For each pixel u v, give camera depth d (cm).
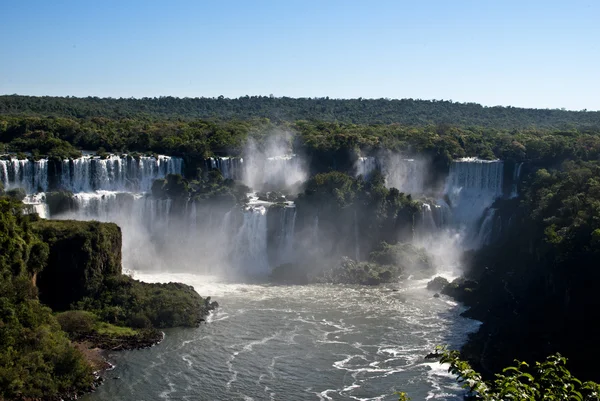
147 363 7525
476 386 2862
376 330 8812
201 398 6675
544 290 9250
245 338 8419
